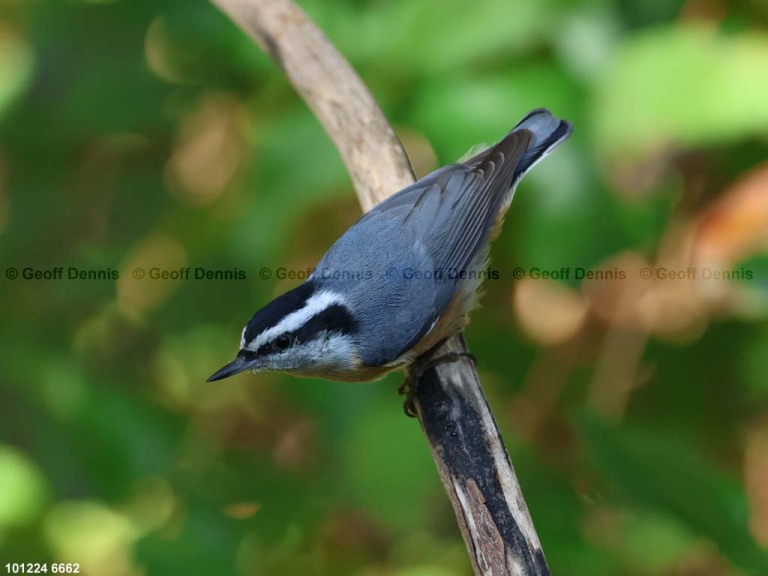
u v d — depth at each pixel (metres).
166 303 9.63
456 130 8.04
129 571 7.71
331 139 8.00
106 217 9.78
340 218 10.07
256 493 7.80
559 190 7.96
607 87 7.55
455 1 8.07
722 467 9.45
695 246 8.58
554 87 8.02
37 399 8.45
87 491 7.80
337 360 7.44
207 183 9.92
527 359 9.48
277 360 7.32
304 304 7.32
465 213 7.77
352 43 8.35
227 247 8.96
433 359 7.47
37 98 9.39
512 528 6.19
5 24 10.32
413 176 7.89
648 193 8.45
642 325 9.60
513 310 9.55
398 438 7.99
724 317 9.20
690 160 8.98
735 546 6.82
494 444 6.73
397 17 8.15
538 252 8.00
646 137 7.54
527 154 7.92
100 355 10.02
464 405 7.07
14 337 9.38
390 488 7.85
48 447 7.89
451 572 8.61
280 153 8.30
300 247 10.14
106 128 9.34
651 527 7.79
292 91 8.98
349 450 8.02
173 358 10.11
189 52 9.29
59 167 9.77
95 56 9.38
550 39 8.18
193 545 7.46
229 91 9.39
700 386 9.41
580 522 7.79
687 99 7.29
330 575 8.47
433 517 8.09
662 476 7.01
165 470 7.78
